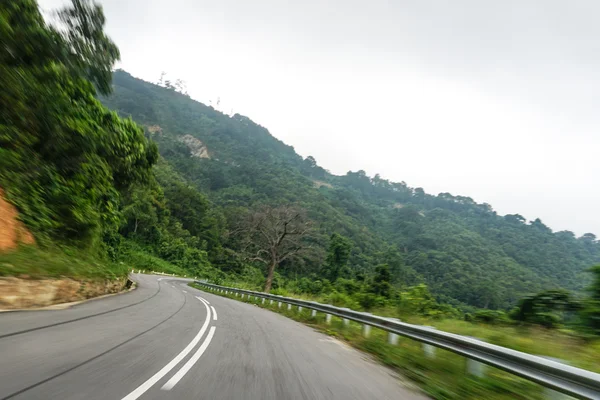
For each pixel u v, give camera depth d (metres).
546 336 10.63
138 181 29.94
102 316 10.55
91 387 4.45
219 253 89.19
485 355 6.97
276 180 151.00
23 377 4.50
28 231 13.91
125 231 75.38
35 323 8.03
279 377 6.08
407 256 92.62
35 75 15.20
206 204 106.75
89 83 21.38
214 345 8.23
